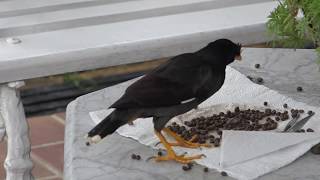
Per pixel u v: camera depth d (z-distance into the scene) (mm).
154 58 1734
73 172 1532
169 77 1495
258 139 1563
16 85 1674
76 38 1735
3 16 1818
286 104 1682
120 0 1890
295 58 1896
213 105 1685
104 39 1728
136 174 1521
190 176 1510
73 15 1824
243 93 1728
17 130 1692
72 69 1698
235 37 1767
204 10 1844
